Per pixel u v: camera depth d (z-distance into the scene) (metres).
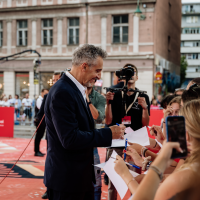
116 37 16.48
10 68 17.84
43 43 17.58
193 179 1.17
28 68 17.62
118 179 1.75
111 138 1.89
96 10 16.48
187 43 59.38
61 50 17.22
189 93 2.12
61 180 1.81
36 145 6.01
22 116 12.02
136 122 3.10
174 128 1.10
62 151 1.83
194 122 1.28
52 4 17.03
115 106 3.13
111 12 16.27
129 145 2.27
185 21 60.06
